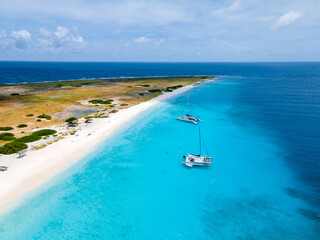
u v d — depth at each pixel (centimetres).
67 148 4612
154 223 2781
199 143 5194
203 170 4003
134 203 3134
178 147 4956
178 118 6994
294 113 7631
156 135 5653
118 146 4922
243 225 2733
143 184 3569
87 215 2889
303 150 4731
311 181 3616
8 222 2698
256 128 6188
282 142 5178
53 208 2969
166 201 3184
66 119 6481
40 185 3391
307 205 3058
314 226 2692
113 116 7069
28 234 2564
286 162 4244
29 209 2917
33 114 6938
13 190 3212
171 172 3934
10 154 4162
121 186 3506
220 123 6706
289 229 2656
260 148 4881
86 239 2530
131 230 2670
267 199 3200
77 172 3819
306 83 16012
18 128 5594
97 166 4047
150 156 4506
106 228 2694
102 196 3259
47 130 5381
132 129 6019
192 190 3438
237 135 5684
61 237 2544
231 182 3634
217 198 3247
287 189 3425
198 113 7881
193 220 2828
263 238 2541
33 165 3881
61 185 3441
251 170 3991
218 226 2730
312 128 6062
